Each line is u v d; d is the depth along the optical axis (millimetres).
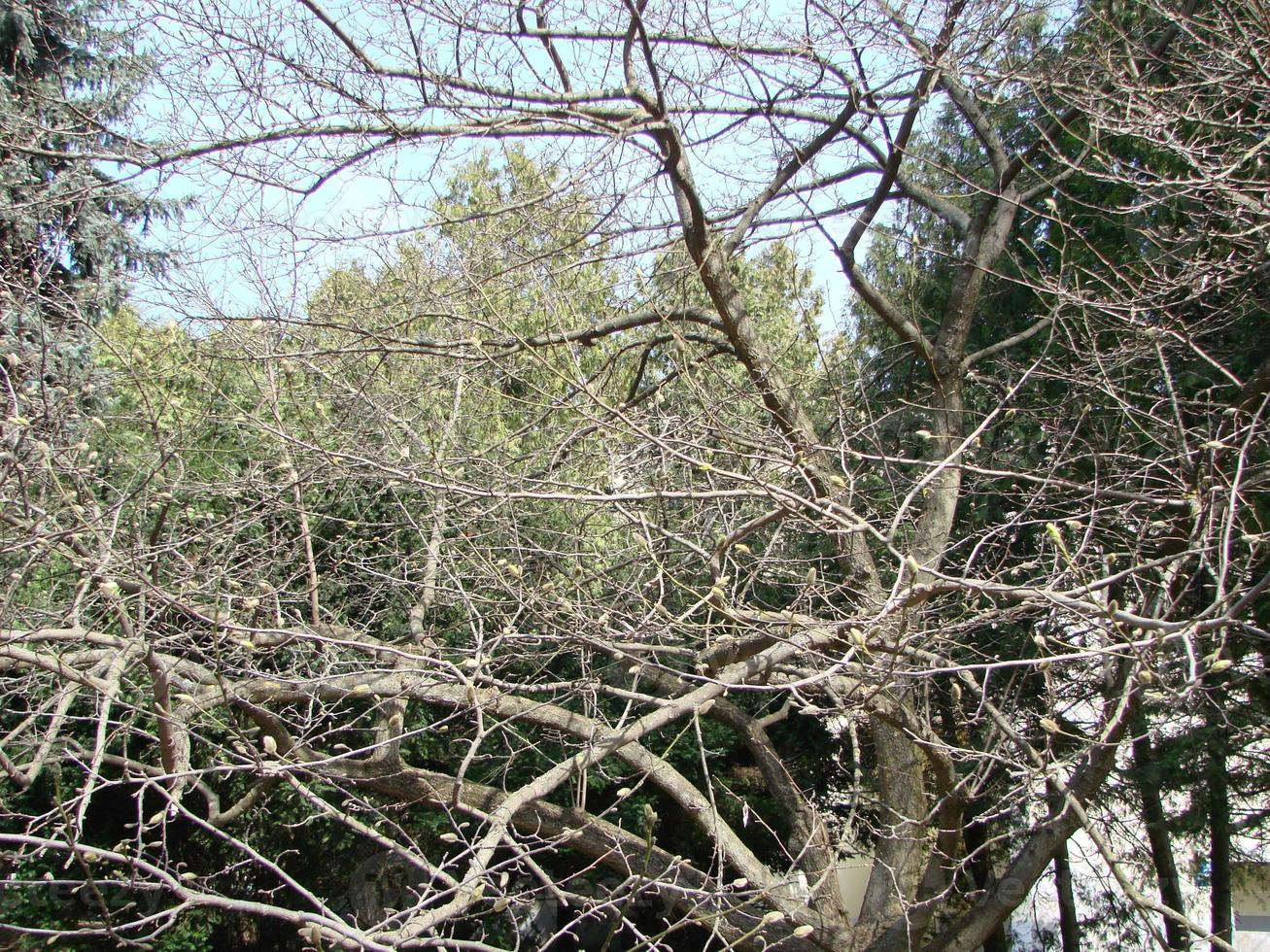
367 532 7617
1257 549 6293
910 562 3748
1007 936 13562
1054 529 3891
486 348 7410
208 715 6266
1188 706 6285
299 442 5246
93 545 5648
